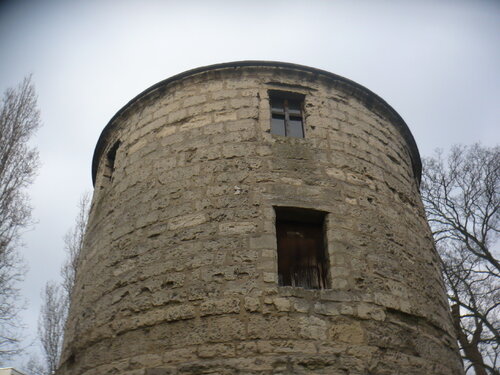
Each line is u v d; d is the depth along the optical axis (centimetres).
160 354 637
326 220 749
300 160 801
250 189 755
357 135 882
